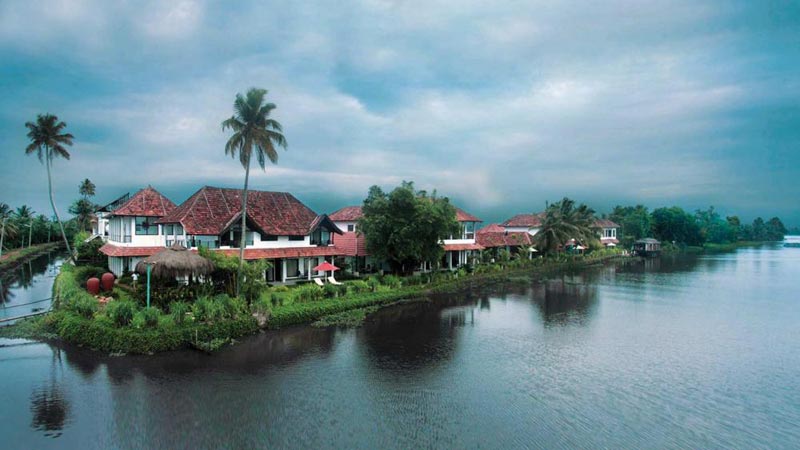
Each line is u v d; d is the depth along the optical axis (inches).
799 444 625.0
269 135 1288.1
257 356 972.6
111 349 944.9
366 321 1331.2
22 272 2397.9
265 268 1344.7
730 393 800.9
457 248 2444.6
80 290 1234.0
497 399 768.3
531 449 603.5
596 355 1018.7
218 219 1584.6
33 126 1948.8
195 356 955.3
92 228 3774.6
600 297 1806.1
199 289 1210.6
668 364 958.4
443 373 892.6
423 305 1601.9
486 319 1380.4
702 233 5447.8
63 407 709.9
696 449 610.2
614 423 682.8
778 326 1302.9
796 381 859.4
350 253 1947.6
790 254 4581.7
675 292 1948.8
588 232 3393.2
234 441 617.0
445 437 634.8
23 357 925.2
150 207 1641.2
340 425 667.4
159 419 677.3
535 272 2650.1
